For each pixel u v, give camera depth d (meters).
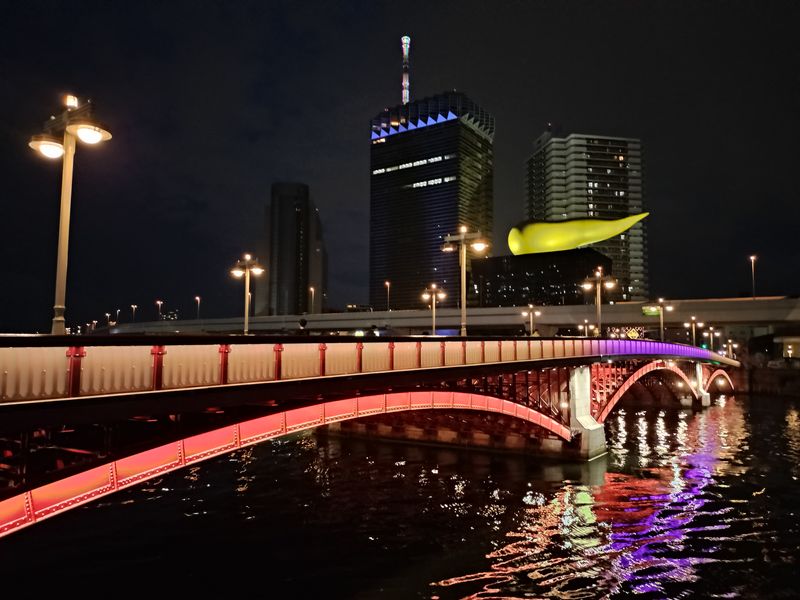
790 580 24.06
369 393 22.66
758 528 30.61
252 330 153.00
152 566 24.27
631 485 39.28
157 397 12.23
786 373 110.06
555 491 37.38
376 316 137.88
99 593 21.50
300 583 22.95
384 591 22.41
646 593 22.80
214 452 15.61
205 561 24.94
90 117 13.09
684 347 78.81
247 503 33.84
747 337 162.88
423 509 33.06
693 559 26.23
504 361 30.39
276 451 49.28
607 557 26.36
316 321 144.75
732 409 89.38
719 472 43.78
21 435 11.54
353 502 34.22
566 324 119.56
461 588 22.88
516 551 26.89
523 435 46.78
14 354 9.80
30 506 11.55
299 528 29.53
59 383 10.48
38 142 13.21
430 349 23.45
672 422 74.25
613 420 76.69
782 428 67.94
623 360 54.75
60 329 12.84
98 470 12.88
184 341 13.05
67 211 13.23
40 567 23.91
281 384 15.69
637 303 112.31
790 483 40.44
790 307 100.50
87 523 29.86
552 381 45.19
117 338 11.59
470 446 49.47
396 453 48.28
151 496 35.16
